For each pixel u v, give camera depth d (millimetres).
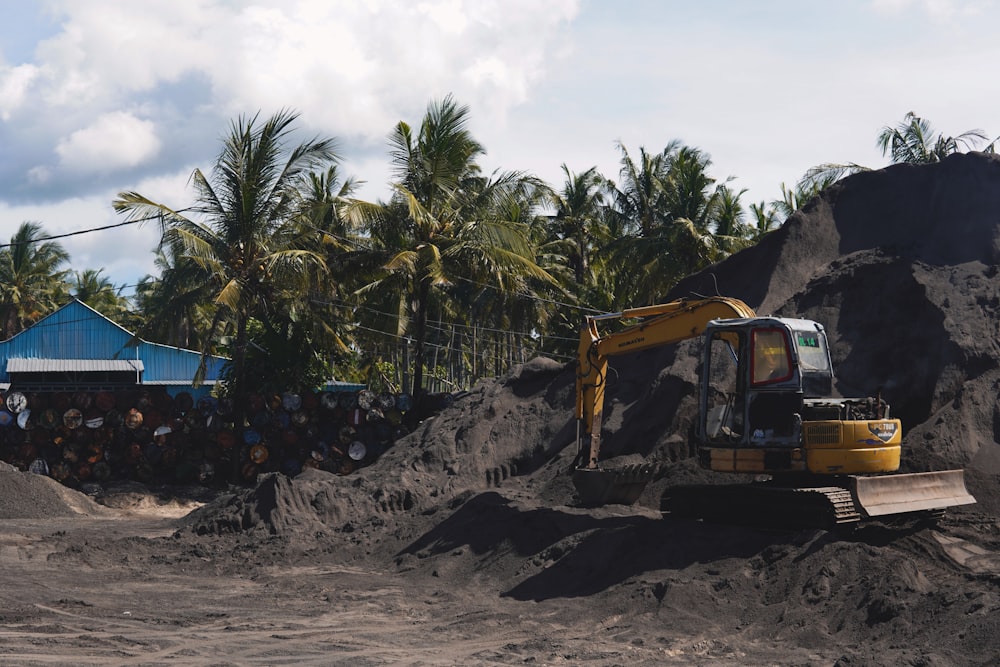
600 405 16094
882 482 12805
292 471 29297
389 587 14258
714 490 14086
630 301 40469
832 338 19328
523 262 29734
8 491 23938
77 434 27828
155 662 9586
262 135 28875
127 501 25922
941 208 21359
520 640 10797
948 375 17312
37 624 11312
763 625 11023
